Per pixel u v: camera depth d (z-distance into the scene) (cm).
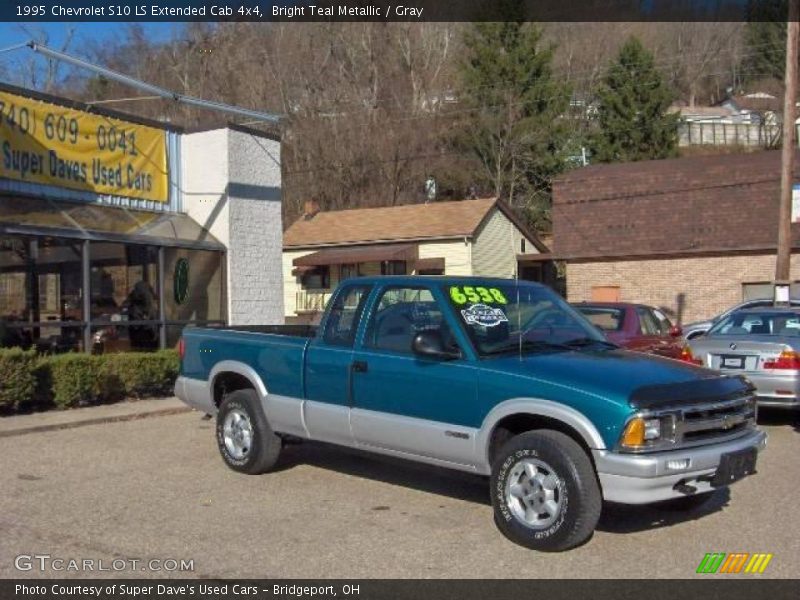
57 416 1105
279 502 698
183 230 1502
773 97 6256
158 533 611
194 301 1492
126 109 3441
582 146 5231
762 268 2961
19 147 1277
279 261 1656
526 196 5053
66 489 740
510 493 588
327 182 4753
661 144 5134
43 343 1243
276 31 4434
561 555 564
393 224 3716
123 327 1363
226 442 814
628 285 3195
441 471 808
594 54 5678
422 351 627
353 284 737
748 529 626
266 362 779
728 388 600
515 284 726
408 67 5019
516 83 4894
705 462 559
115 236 1334
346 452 858
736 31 6381
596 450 551
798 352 1088
